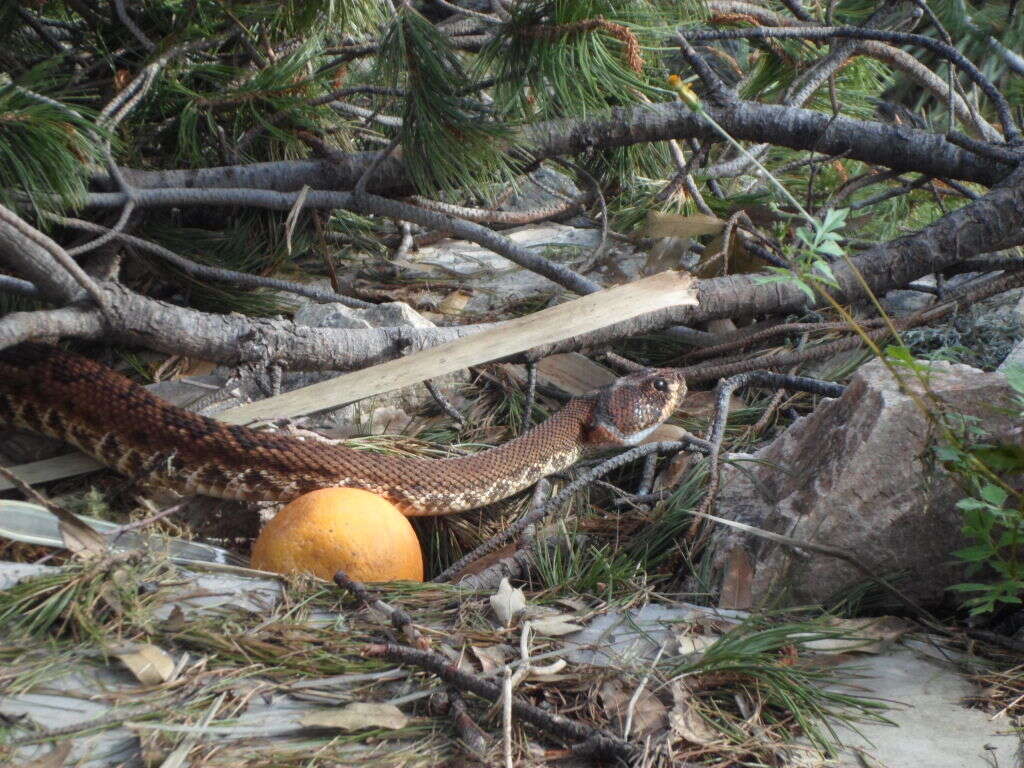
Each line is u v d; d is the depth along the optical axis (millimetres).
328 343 8477
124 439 7332
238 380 8273
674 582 7004
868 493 6379
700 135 9781
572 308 8438
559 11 8016
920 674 5578
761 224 10812
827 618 6027
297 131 9656
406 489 7504
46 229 7949
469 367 8875
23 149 7414
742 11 10227
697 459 7914
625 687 5199
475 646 5523
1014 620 6160
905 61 10477
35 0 9680
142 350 9164
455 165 8742
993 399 6359
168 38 8844
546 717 4766
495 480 7797
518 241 12141
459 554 7922
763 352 9594
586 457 8672
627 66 8273
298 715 4840
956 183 11289
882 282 9430
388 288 11094
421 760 4609
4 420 7574
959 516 6258
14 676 4891
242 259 10164
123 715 4672
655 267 10273
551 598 6398
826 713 5141
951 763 4805
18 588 5363
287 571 6348
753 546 6727
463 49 9820
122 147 8844
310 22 8891
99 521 6504
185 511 7512
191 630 5297
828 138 9836
